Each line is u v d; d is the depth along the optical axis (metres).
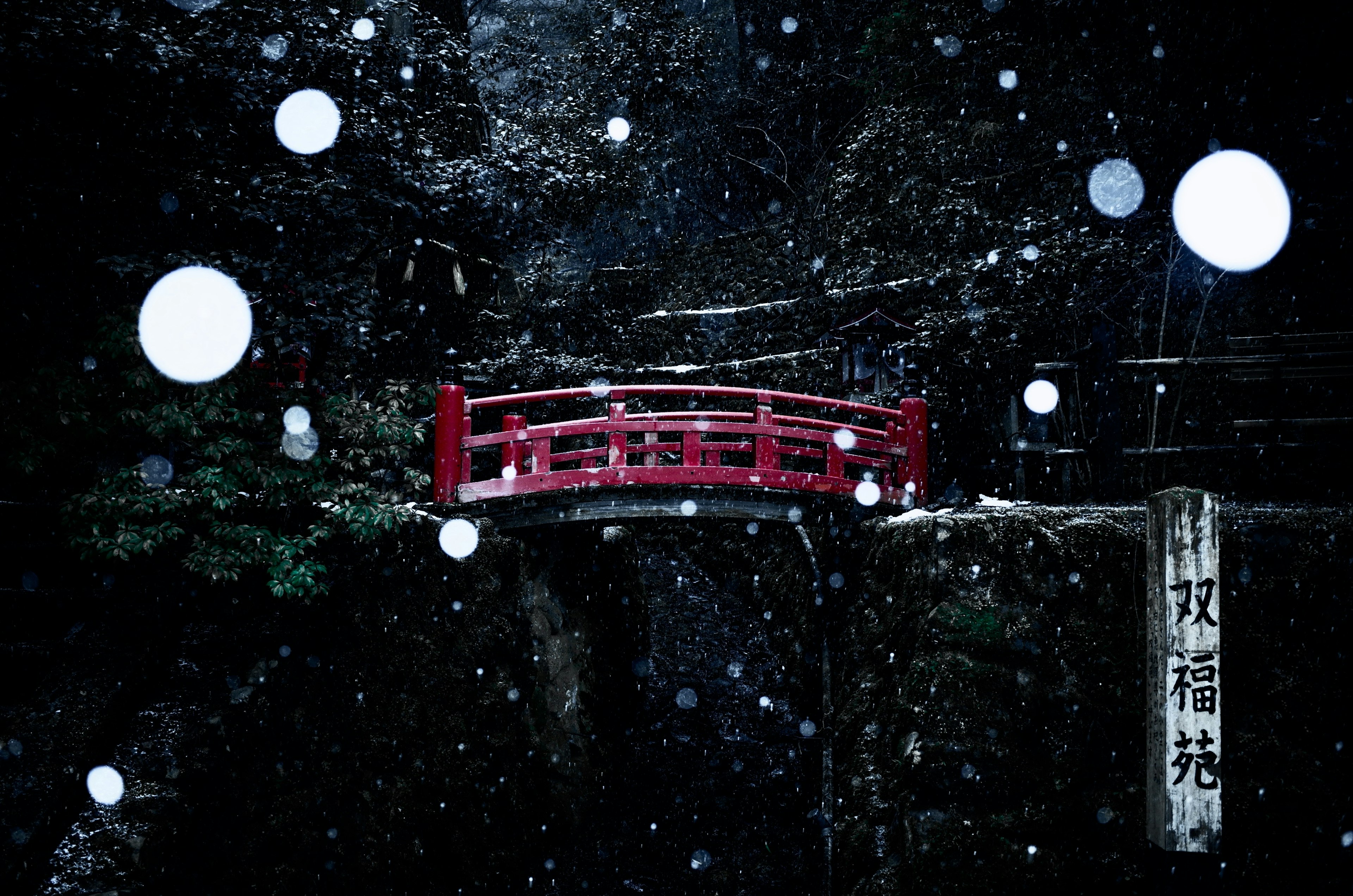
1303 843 7.52
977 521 8.87
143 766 7.54
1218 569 6.37
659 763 12.27
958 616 8.55
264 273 8.87
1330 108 12.20
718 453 11.23
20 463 8.03
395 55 11.53
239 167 9.69
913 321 12.39
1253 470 12.44
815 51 22.52
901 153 18.52
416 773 8.87
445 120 14.05
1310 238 12.81
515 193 11.96
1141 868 7.60
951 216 16.94
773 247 21.14
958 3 15.74
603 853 10.51
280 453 8.77
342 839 8.15
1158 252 13.09
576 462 16.77
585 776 11.00
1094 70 14.10
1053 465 12.61
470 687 9.66
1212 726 6.26
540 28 23.98
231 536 8.15
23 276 9.20
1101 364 11.45
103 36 8.02
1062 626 8.47
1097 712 8.12
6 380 8.36
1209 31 11.69
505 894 9.29
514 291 21.55
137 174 9.20
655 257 24.17
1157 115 13.20
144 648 8.41
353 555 9.20
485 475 16.48
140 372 8.18
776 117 22.45
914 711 8.43
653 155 21.09
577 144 16.02
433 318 15.19
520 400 10.35
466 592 9.95
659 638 15.83
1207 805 6.23
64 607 8.87
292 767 8.14
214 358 6.14
